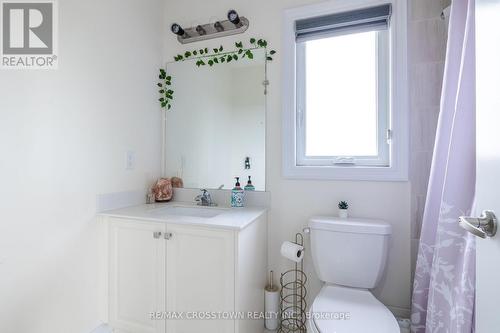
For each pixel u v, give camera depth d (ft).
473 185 3.13
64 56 4.21
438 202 3.80
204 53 6.05
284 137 5.35
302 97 5.48
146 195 5.94
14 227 3.60
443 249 3.34
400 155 4.61
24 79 3.73
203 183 6.08
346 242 4.38
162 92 6.31
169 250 4.41
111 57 5.05
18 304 3.65
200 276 4.21
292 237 5.35
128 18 5.43
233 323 4.01
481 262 2.16
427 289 3.90
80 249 4.49
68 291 4.30
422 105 4.49
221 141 5.92
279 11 5.44
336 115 5.33
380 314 3.61
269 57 5.50
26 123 3.73
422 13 4.48
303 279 5.26
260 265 5.01
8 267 3.53
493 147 1.98
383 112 4.96
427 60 4.46
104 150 4.93
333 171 5.04
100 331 4.81
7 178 3.52
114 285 4.82
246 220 4.33
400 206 4.68
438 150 3.77
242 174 5.73
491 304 2.01
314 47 5.45
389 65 4.83
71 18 4.30
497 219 1.94
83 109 4.52
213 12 5.98
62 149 4.19
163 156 6.41
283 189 5.42
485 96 2.10
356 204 4.94
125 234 4.76
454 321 3.10
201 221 4.24
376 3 4.75
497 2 1.92
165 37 6.37
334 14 5.03
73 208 4.37
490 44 2.02
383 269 4.29
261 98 5.60
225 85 5.89
